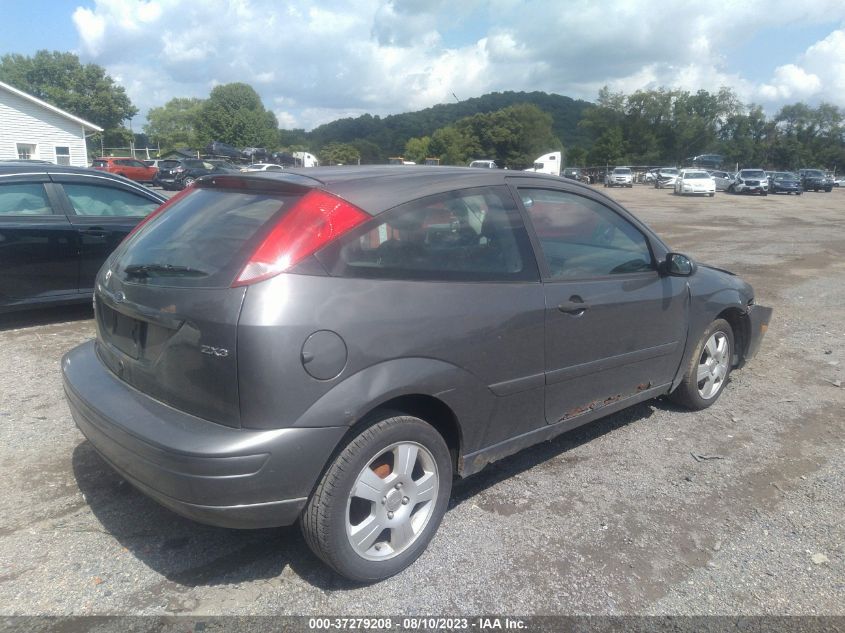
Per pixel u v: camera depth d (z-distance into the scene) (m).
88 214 7.16
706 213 27.47
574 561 3.18
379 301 2.88
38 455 4.15
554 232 3.77
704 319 4.75
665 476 4.03
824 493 3.85
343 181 3.05
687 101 94.00
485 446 3.42
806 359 6.41
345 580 3.02
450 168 3.60
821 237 17.81
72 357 3.62
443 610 2.83
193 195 3.46
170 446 2.63
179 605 2.84
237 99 100.88
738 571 3.13
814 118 102.44
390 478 2.98
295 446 2.64
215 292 2.70
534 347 3.49
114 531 3.38
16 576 3.01
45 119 35.91
